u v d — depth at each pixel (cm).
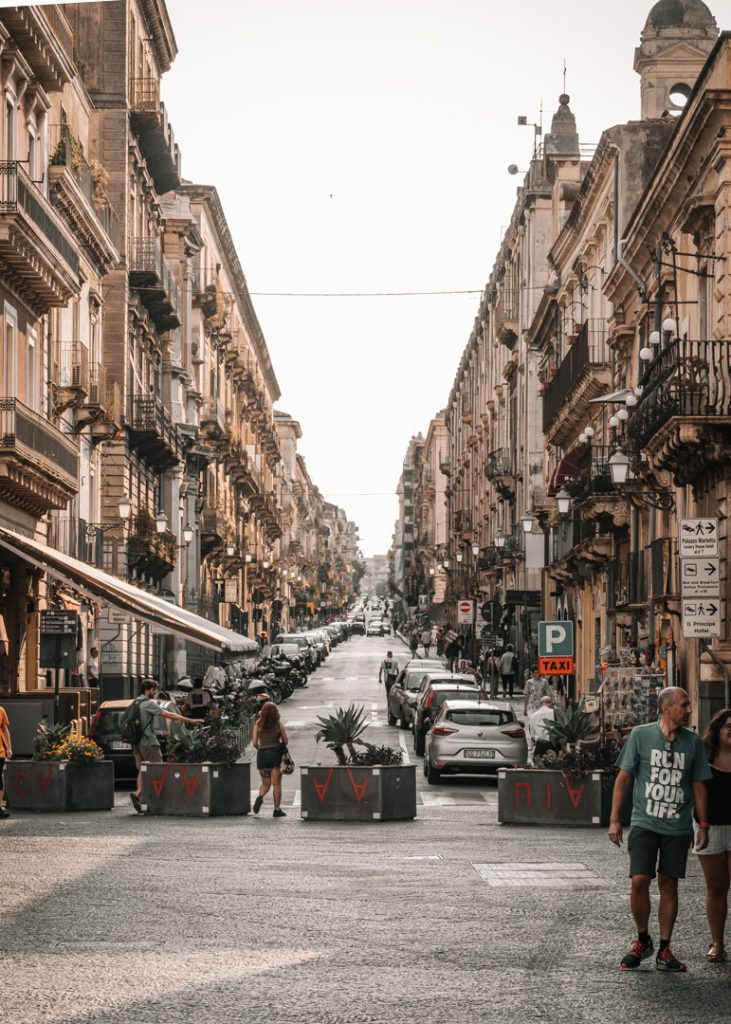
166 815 2178
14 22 3123
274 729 2219
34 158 3516
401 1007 892
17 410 3014
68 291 3509
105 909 1238
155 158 5266
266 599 10725
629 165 3944
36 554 2738
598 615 4484
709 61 2764
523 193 6525
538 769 2078
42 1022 840
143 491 5212
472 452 9106
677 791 1032
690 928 1195
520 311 6650
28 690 3556
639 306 3741
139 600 2717
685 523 2231
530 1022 855
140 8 5097
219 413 7656
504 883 1444
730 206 2692
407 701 4259
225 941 1102
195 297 6806
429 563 13750
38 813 2203
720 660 2669
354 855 1683
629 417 3372
